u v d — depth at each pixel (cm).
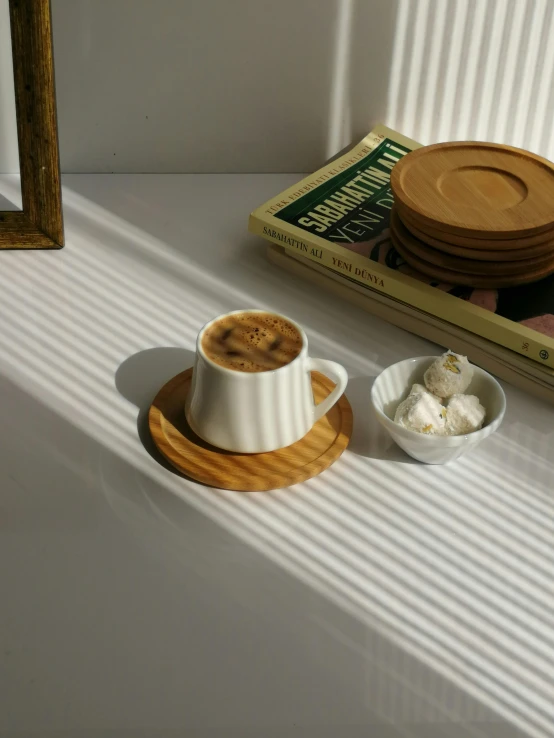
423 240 64
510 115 80
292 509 53
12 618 46
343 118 80
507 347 60
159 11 73
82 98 77
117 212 77
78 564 49
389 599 48
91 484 53
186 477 54
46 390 59
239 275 70
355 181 75
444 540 51
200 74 77
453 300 62
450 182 67
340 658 45
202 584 48
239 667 45
